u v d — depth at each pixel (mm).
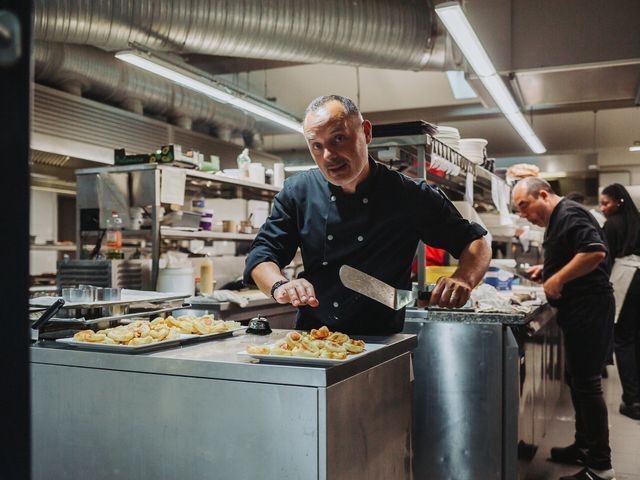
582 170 10078
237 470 1454
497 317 2924
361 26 5336
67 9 4234
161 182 3943
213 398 1477
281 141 12078
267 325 2104
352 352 1592
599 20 4758
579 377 3344
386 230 2189
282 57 5305
